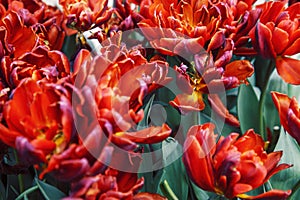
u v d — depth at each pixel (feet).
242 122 2.44
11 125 1.73
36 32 2.33
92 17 2.28
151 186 2.12
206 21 2.21
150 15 2.24
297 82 2.27
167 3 2.29
